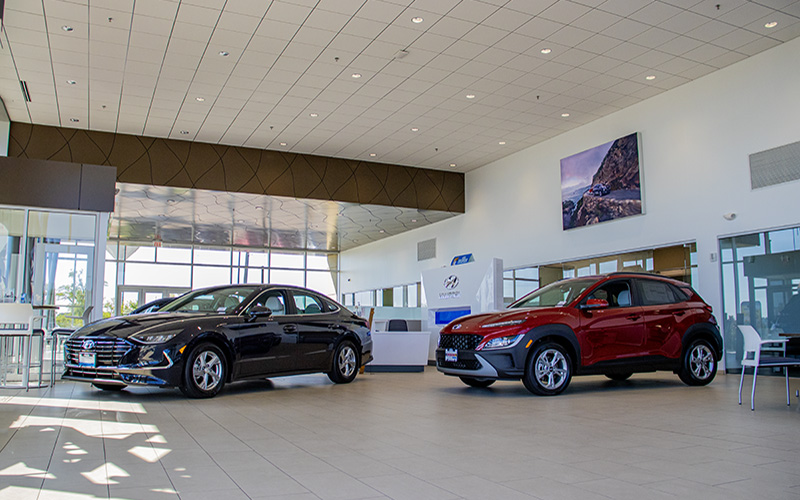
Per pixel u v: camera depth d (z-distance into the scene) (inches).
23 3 293.4
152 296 771.4
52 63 362.0
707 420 180.1
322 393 255.4
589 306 251.4
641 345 264.4
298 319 274.2
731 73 381.4
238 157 528.1
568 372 248.4
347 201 569.0
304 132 494.0
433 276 448.8
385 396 244.7
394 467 120.2
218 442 145.9
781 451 135.3
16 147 461.7
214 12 305.3
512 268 558.9
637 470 117.4
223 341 240.8
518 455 131.3
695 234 399.2
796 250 345.1
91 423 172.7
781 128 352.8
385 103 434.0
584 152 483.5
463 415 191.3
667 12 311.4
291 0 294.7
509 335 242.5
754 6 306.7
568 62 371.6
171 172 503.8
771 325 355.3
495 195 586.9
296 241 813.2
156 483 107.3
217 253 821.2
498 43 344.2
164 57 356.2
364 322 312.5
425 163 593.9
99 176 339.3
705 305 288.7
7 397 233.1
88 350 227.5
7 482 107.5
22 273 325.7
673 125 418.0
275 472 116.0
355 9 304.3
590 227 479.5
